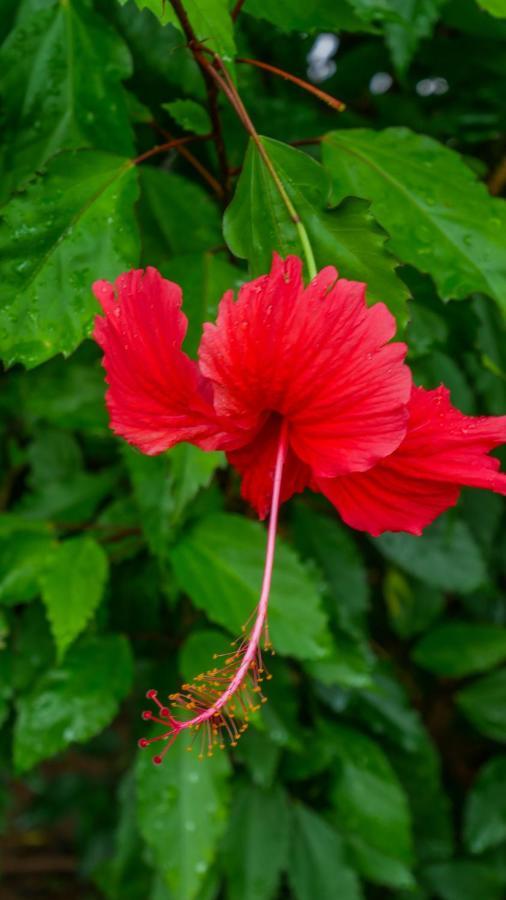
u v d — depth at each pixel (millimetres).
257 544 714
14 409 891
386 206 588
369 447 485
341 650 758
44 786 1386
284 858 815
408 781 887
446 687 979
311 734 813
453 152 603
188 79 675
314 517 829
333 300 481
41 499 820
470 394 796
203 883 804
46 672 757
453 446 494
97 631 767
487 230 586
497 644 895
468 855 969
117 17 681
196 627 816
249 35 738
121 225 577
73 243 572
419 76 811
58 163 581
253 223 544
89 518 819
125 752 1226
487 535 872
